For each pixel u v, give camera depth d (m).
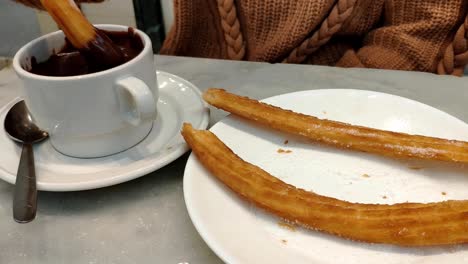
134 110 0.23
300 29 0.38
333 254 0.18
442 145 0.21
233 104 0.25
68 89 0.21
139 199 0.22
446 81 0.31
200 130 0.23
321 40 0.39
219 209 0.19
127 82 0.21
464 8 0.36
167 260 0.19
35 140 0.24
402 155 0.22
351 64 0.40
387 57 0.39
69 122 0.22
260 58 0.41
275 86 0.32
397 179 0.21
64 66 0.24
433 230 0.17
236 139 0.24
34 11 0.51
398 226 0.17
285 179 0.22
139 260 0.19
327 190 0.21
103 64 0.23
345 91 0.27
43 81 0.21
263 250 0.17
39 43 0.24
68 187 0.21
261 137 0.24
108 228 0.21
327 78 0.32
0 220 0.21
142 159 0.23
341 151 0.23
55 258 0.19
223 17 0.40
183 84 0.29
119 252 0.19
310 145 0.24
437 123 0.24
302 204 0.19
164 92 0.29
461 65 0.38
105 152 0.24
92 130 0.22
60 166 0.23
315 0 0.37
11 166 0.22
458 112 0.27
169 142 0.24
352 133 0.23
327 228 0.18
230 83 0.32
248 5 0.39
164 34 0.66
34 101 0.22
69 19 0.22
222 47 0.43
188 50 0.44
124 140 0.24
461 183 0.21
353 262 0.17
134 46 0.25
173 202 0.22
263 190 0.19
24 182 0.21
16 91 0.33
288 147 0.24
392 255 0.17
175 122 0.26
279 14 0.39
